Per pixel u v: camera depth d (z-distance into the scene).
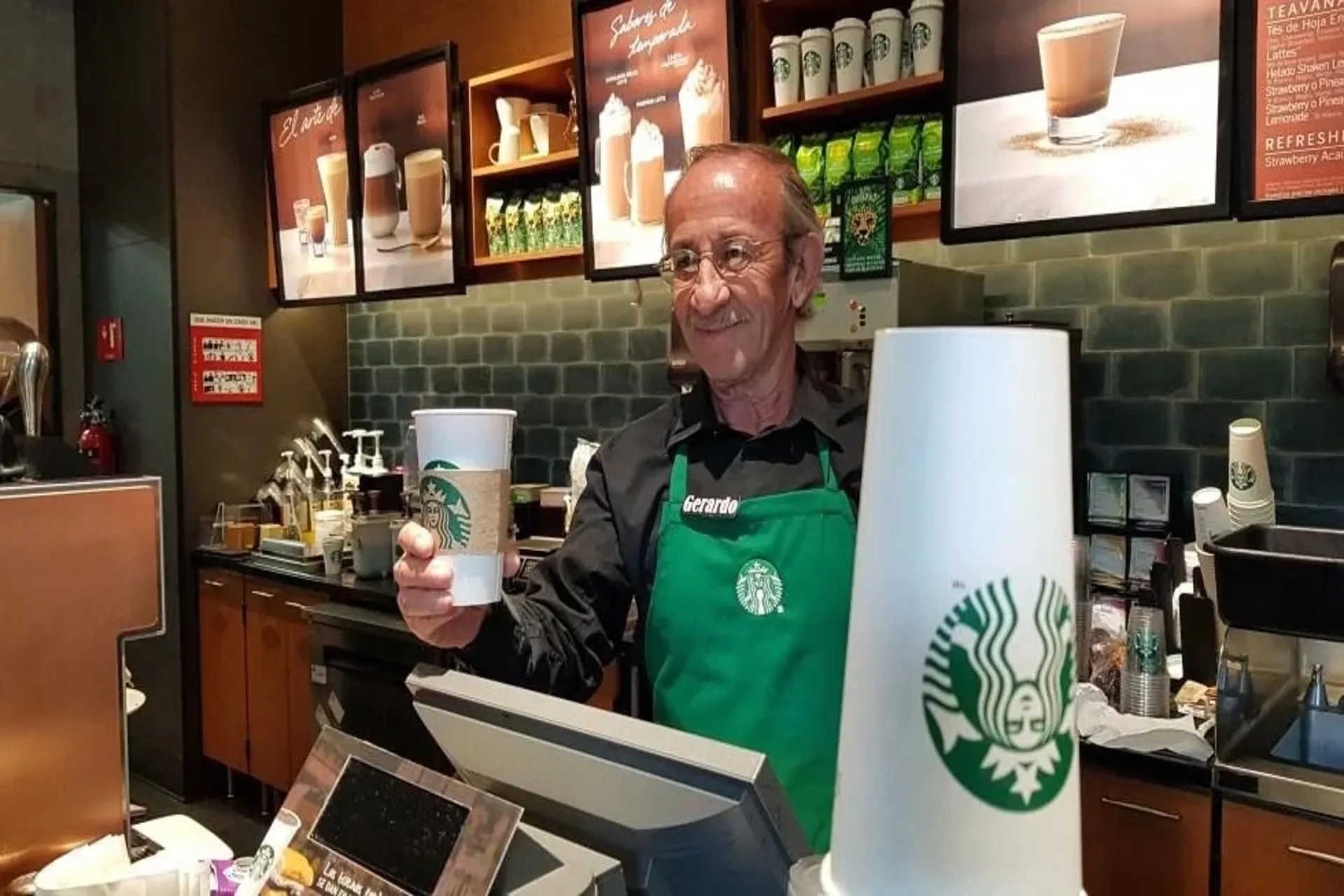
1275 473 2.40
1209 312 2.47
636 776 0.71
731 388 1.41
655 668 1.40
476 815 0.75
